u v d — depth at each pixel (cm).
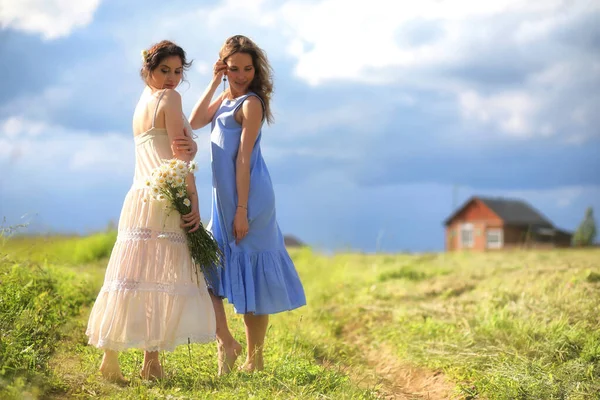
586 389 529
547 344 622
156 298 483
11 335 496
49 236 793
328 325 859
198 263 500
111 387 466
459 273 1188
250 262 545
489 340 670
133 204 497
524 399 520
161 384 477
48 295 700
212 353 583
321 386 513
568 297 776
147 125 502
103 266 1180
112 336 476
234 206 543
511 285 914
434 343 692
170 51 509
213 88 566
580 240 4466
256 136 545
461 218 5447
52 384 453
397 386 623
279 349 642
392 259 1628
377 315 879
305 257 1548
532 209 5381
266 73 560
